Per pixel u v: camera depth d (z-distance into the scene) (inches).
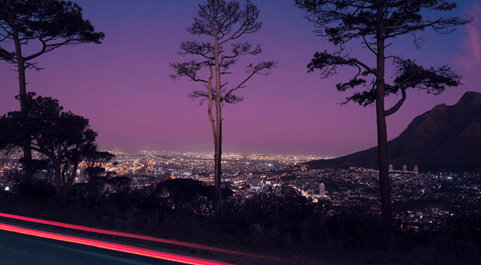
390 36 754.8
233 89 888.9
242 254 331.9
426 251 329.4
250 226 439.5
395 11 763.4
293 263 305.0
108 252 318.3
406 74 781.3
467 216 375.2
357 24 778.2
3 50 991.6
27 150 909.8
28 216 545.0
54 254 307.7
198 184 873.5
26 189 778.2
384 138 748.0
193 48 871.7
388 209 417.1
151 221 472.1
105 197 715.4
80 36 1039.6
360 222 376.2
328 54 761.0
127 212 585.3
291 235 398.0
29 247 335.3
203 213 676.1
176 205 690.8
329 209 457.4
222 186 912.3
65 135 863.1
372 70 773.3
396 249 350.9
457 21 676.7
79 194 791.1
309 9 732.0
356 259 323.3
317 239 382.6
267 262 307.1
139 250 330.6
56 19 977.5
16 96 903.1
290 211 478.0
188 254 325.4
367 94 829.2
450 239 355.3
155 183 927.0
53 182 963.3
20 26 965.8
